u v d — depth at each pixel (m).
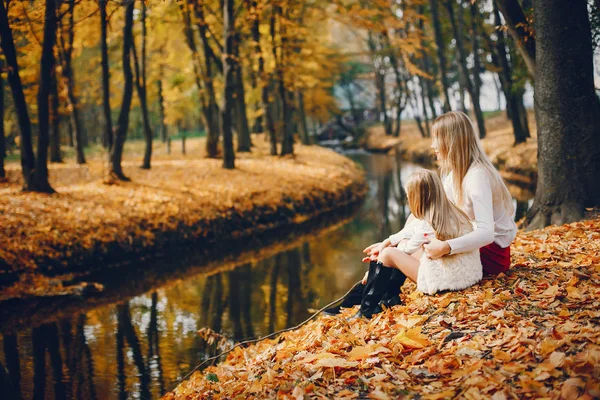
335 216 18.45
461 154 4.43
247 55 23.45
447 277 4.40
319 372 3.54
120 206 13.50
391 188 25.64
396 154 46.12
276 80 25.33
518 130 26.47
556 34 7.39
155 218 13.41
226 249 13.45
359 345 3.97
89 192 14.54
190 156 28.31
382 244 4.77
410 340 3.73
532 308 4.00
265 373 3.96
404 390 3.11
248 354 5.69
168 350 7.11
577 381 2.70
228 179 18.61
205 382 4.68
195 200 15.25
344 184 22.83
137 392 5.89
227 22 19.98
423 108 45.16
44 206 12.37
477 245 4.24
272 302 9.12
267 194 17.59
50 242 10.91
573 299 4.04
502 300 4.17
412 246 4.47
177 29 24.23
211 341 6.45
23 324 8.23
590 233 6.20
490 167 4.45
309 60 27.22
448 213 4.34
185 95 30.31
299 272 11.10
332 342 4.20
